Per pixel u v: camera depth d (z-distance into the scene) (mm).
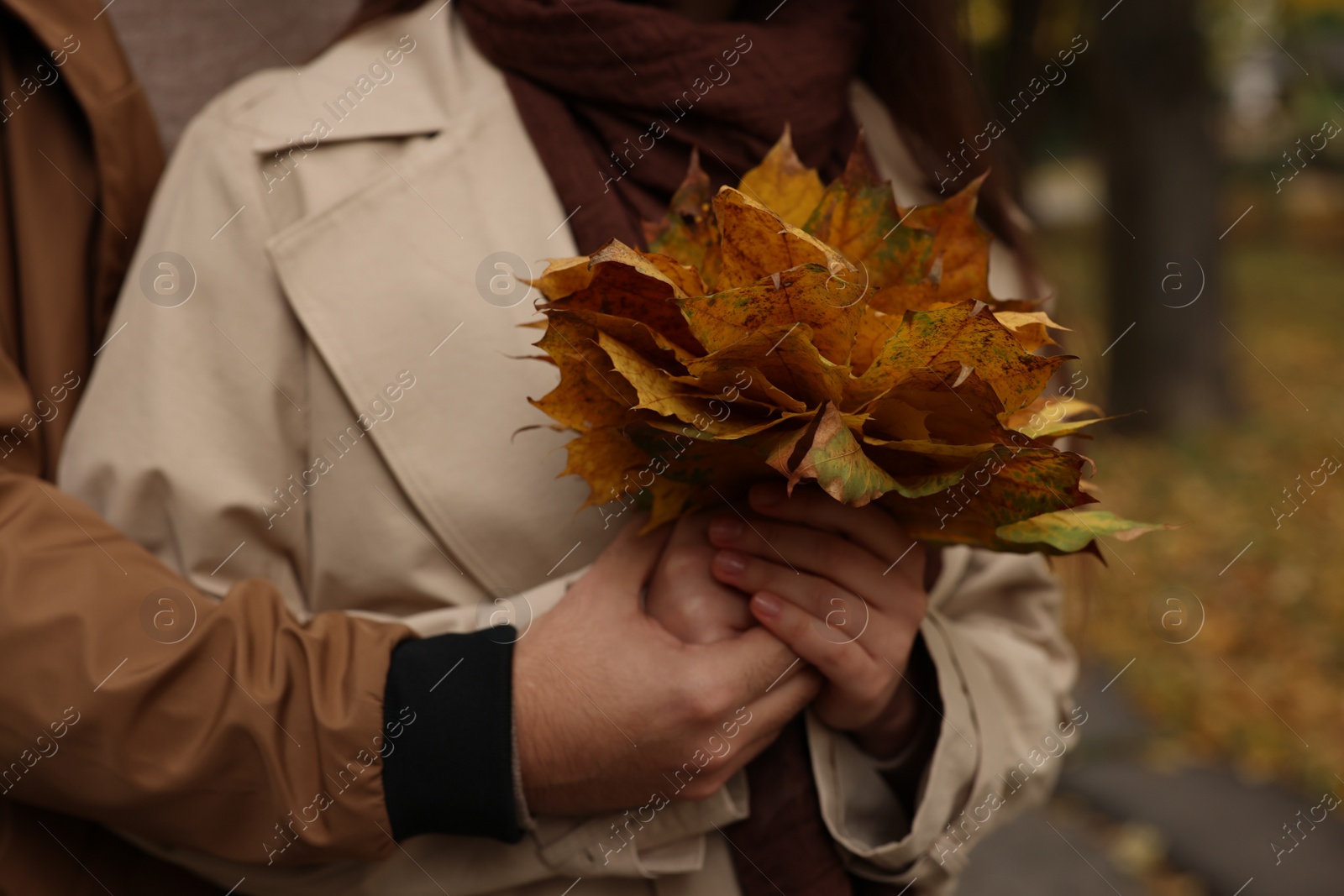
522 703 1521
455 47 1673
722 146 1651
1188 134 8484
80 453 1581
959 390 1446
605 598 1555
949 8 1728
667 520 1554
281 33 1961
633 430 1464
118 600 1510
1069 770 4367
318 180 1610
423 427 1590
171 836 1511
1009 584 1752
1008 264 1749
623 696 1522
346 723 1508
